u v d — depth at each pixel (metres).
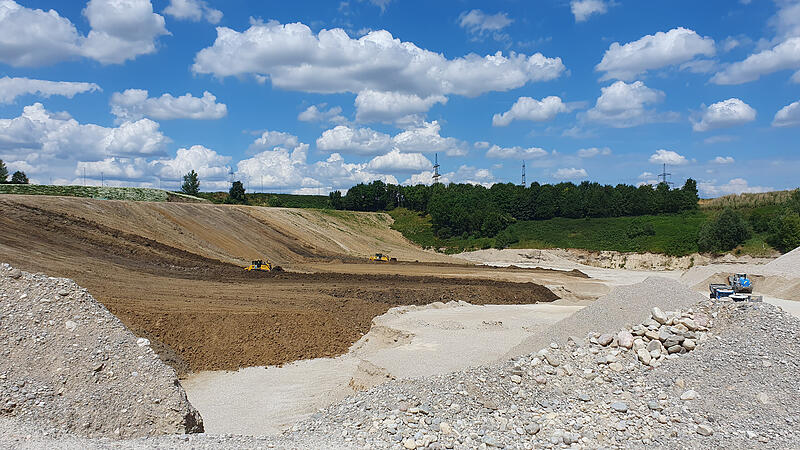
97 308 13.21
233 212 58.50
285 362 19.00
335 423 10.57
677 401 10.82
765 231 63.62
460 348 18.98
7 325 11.88
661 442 9.55
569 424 10.16
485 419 10.26
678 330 13.07
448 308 28.25
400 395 11.20
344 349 20.77
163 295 24.38
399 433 9.65
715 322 13.25
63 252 29.30
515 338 20.58
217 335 19.72
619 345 13.00
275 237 56.91
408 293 31.28
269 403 15.20
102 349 11.93
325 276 39.56
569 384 11.70
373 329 22.08
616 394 11.23
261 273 37.28
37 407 10.06
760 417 10.02
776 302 29.83
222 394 15.91
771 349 11.68
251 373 17.83
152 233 41.81
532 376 11.84
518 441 9.59
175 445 8.87
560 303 33.12
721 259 61.06
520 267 59.72
